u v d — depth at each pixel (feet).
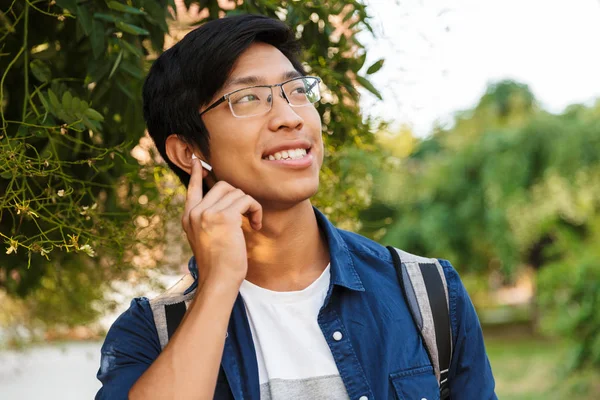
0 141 5.46
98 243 6.31
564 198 40.09
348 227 8.29
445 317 4.97
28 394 21.83
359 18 6.72
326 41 6.84
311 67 6.65
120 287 9.32
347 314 4.88
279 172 4.75
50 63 6.40
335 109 7.13
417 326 4.91
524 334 58.80
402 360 4.79
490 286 60.80
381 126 7.66
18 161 5.13
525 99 51.78
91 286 9.49
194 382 4.35
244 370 4.79
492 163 42.93
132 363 4.88
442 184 46.83
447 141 50.78
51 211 6.57
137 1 6.05
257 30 4.89
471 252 47.88
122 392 4.74
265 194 4.78
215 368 4.43
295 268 5.01
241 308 4.96
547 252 33.01
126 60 6.03
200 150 5.02
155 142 5.36
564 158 39.70
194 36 4.94
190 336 4.44
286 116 4.74
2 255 7.43
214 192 4.74
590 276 28.40
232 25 4.87
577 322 28.43
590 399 30.89
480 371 5.06
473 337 5.08
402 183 43.75
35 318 11.23
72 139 5.78
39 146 6.39
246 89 4.81
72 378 24.88
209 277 4.58
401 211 47.96
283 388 4.74
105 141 6.95
